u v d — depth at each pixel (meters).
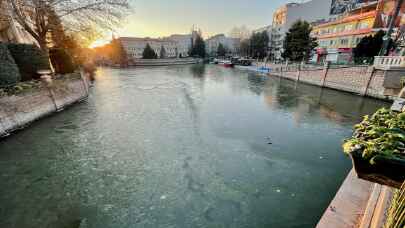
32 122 9.76
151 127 9.80
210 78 30.03
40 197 5.14
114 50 55.38
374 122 2.00
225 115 11.85
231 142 8.27
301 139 8.66
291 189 5.52
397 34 20.61
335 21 31.34
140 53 80.25
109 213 4.69
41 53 12.23
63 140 8.26
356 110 12.98
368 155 1.44
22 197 5.12
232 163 6.75
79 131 9.17
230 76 32.50
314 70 22.30
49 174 6.07
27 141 8.08
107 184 5.66
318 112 12.59
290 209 4.85
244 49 54.88
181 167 6.50
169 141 8.30
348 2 34.16
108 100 15.31
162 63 59.41
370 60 18.34
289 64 29.36
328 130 9.69
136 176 6.03
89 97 16.33
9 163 6.58
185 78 30.03
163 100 15.56
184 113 12.14
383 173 1.43
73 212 4.70
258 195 5.30
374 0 28.00
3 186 5.50
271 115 11.94
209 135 8.93
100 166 6.51
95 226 4.35
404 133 1.57
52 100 11.65
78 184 5.65
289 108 13.51
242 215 4.67
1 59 9.02
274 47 50.16
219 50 72.25
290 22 44.59
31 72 11.51
